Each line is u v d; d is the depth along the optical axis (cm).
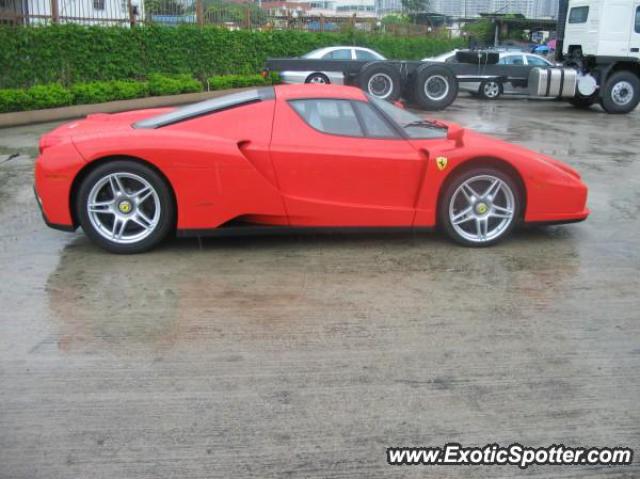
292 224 505
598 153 1007
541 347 362
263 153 489
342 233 560
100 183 482
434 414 297
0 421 288
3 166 845
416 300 424
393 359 346
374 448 272
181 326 382
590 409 302
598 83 1620
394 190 510
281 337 370
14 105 1305
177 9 1906
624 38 1580
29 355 346
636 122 1452
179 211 489
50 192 483
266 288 441
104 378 324
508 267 488
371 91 1625
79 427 284
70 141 489
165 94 1712
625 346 364
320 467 260
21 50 1412
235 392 312
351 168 499
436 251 521
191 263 488
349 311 406
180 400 305
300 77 1672
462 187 516
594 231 585
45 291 431
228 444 273
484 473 258
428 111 1627
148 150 476
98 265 480
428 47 2833
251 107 504
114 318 391
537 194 524
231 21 2097
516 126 1336
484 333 378
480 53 1673
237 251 517
